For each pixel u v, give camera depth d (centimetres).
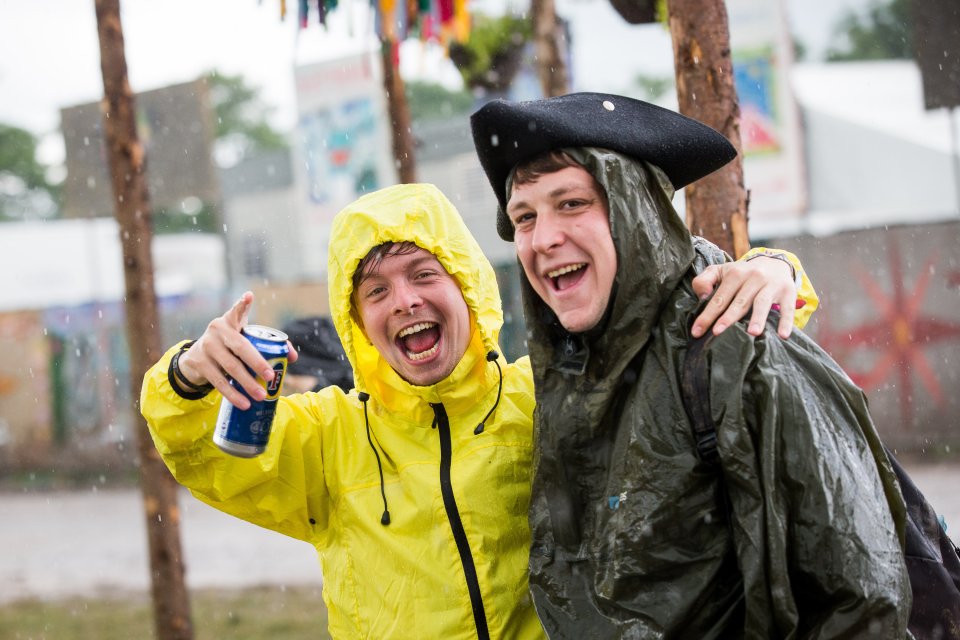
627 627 199
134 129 526
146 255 531
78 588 919
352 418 258
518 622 237
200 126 1061
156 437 228
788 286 205
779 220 1302
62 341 1858
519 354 1418
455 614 234
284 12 469
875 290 1230
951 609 204
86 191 860
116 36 523
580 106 222
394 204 252
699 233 320
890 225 1220
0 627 782
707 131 229
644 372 208
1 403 1880
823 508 183
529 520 222
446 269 251
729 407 191
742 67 1298
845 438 192
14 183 3934
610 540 203
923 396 1209
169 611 542
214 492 237
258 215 2402
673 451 200
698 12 317
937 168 1356
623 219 210
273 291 1747
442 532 239
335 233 255
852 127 1416
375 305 248
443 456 247
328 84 1475
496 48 702
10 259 1878
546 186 214
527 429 251
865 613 178
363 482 250
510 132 213
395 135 581
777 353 194
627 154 216
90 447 1827
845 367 1241
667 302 213
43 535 1227
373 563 242
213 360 216
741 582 200
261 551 1047
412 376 247
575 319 214
